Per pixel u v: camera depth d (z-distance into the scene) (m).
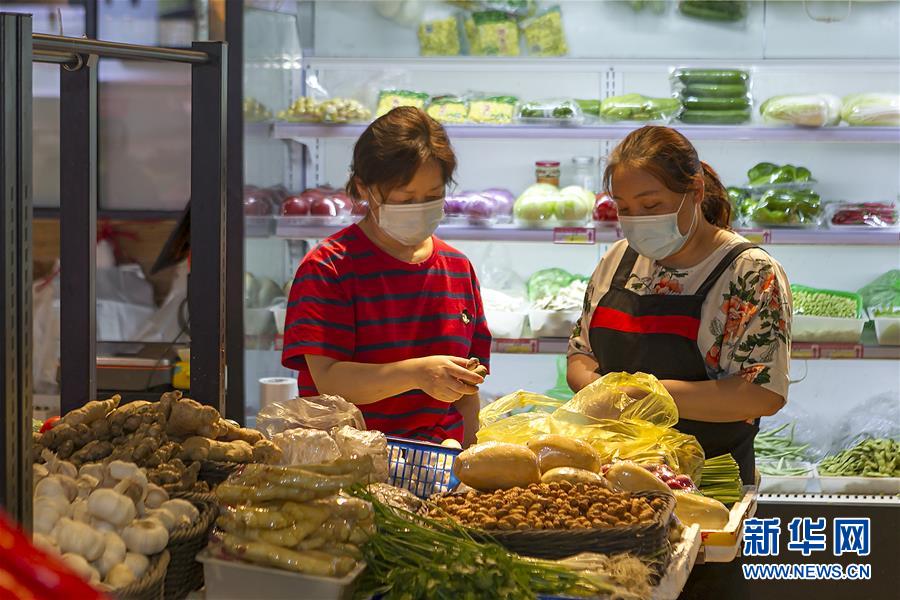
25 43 1.24
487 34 4.14
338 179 4.36
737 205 3.99
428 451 1.93
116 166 4.18
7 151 1.23
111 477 1.52
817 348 3.79
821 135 3.79
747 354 2.35
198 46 1.87
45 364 4.12
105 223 4.27
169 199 4.18
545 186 4.03
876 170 4.22
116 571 1.34
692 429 2.44
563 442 1.86
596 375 2.58
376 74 4.19
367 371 2.09
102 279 4.27
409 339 2.23
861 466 3.77
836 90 4.17
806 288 3.90
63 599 0.70
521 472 1.74
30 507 1.27
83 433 1.70
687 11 4.22
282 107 4.05
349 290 2.19
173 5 4.09
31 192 1.26
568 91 4.32
